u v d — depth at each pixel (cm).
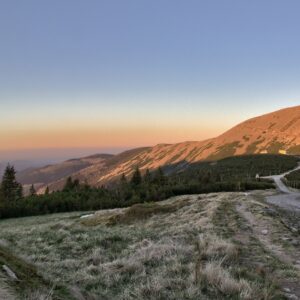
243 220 2884
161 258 1606
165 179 10925
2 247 1198
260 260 1602
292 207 4056
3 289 738
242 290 1119
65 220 5522
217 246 1733
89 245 2211
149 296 1090
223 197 4891
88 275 1359
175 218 3769
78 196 8888
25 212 7731
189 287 1138
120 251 2025
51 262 1736
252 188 8944
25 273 919
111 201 8431
